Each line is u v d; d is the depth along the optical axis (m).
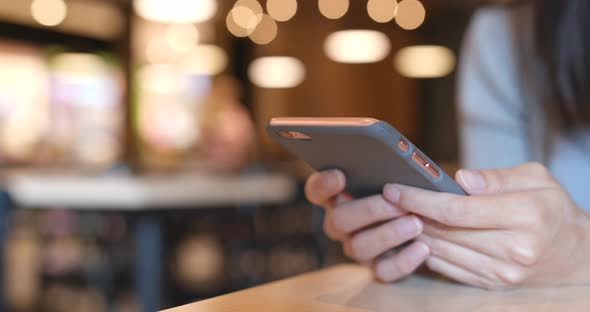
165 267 3.73
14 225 4.29
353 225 0.82
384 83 10.52
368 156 0.71
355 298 0.71
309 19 8.93
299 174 4.75
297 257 5.08
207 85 8.81
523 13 1.24
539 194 0.74
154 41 8.23
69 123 7.61
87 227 3.63
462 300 0.70
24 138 7.16
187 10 4.51
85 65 7.73
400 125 10.60
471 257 0.76
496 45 1.29
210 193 3.34
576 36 1.01
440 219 0.73
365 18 8.94
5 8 6.88
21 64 7.18
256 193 3.71
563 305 0.67
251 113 9.33
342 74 10.17
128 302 3.57
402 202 0.74
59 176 3.56
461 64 1.40
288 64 8.34
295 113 9.84
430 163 0.71
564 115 1.09
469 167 1.34
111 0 7.31
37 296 4.52
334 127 0.66
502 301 0.70
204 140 7.11
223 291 4.23
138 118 8.11
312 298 0.70
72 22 7.57
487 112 1.31
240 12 6.86
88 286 4.00
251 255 4.27
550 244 0.74
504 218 0.72
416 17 7.30
